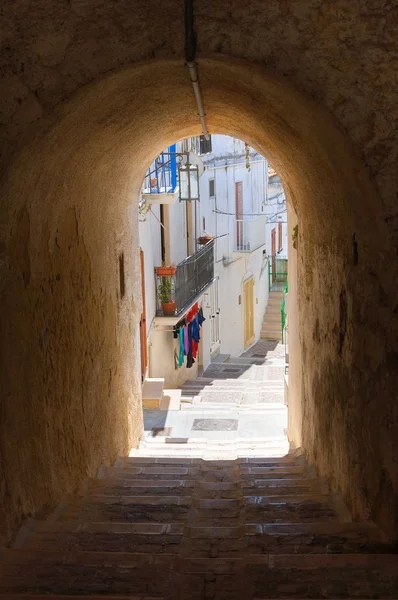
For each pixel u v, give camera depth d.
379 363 3.74
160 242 14.38
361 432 4.15
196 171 12.48
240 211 20.92
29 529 4.12
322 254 5.48
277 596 3.00
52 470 4.86
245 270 21.69
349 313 4.39
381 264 3.62
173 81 4.16
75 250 5.59
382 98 3.44
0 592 3.10
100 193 6.23
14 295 4.09
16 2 3.47
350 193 3.90
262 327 24.33
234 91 4.28
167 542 3.87
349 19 3.42
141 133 5.89
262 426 10.89
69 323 5.41
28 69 3.50
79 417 5.72
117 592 3.08
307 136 4.13
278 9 3.45
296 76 3.48
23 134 3.52
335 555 3.43
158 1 3.46
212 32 3.48
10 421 4.03
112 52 3.51
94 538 3.96
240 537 3.95
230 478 6.12
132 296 8.47
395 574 3.19
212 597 3.02
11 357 4.05
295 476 5.95
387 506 3.71
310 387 6.43
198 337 16.50
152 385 12.32
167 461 7.30
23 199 4.00
